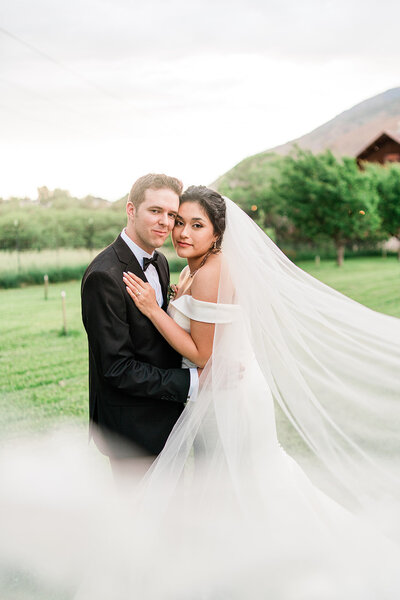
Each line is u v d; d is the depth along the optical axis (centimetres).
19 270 1886
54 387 537
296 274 255
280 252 250
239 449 231
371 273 1914
